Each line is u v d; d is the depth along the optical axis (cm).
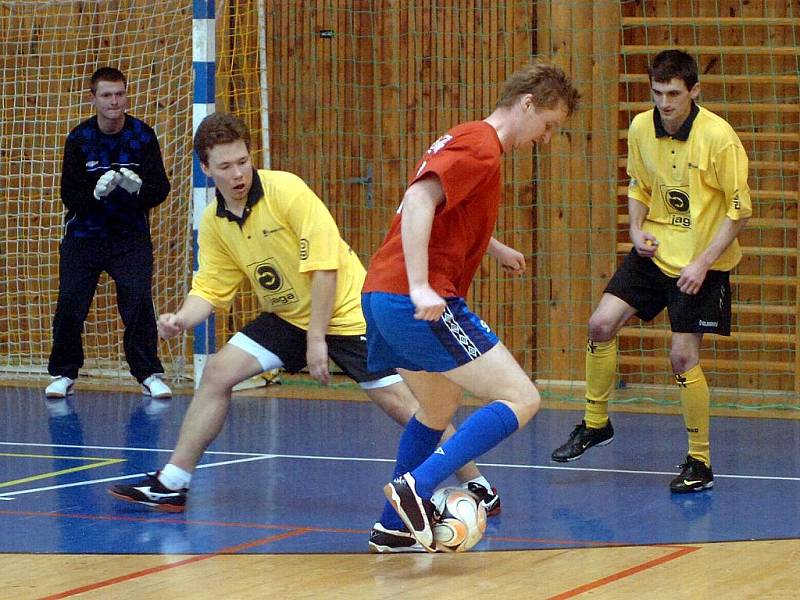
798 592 759
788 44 1848
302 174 2073
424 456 876
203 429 1019
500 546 895
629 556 859
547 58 1931
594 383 1208
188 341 2089
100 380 2023
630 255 1196
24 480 1177
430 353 797
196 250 1788
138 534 936
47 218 2169
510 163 1961
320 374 964
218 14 2002
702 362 1880
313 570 823
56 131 2145
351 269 1017
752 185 1859
